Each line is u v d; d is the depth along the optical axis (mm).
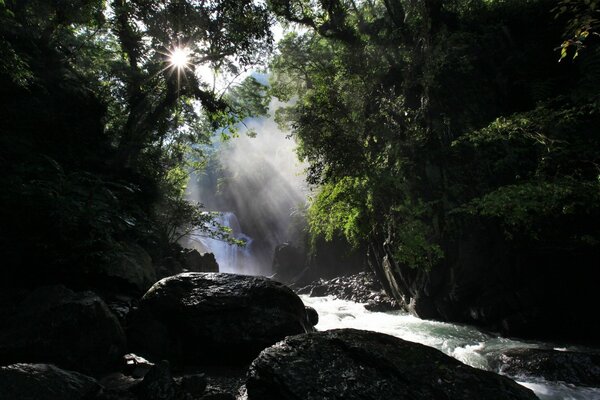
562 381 5395
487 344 7723
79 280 6801
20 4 10977
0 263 6094
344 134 11711
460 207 9258
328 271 22531
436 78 10656
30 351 4070
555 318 7930
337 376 3189
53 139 9781
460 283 9398
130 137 14039
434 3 11828
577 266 7715
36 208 6406
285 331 5473
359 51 13125
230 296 5633
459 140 8562
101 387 3539
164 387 3670
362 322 10414
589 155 7379
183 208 16625
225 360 5328
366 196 11422
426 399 2967
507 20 10812
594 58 7926
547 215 7562
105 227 7191
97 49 15391
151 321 5570
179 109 16938
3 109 8695
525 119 7387
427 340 8125
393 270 12625
